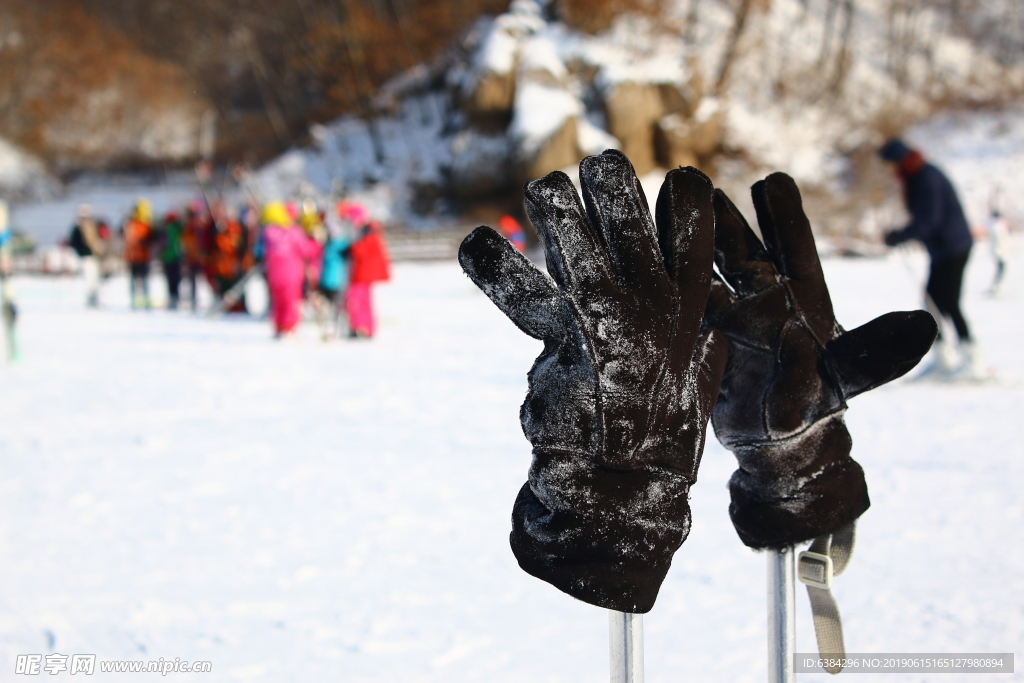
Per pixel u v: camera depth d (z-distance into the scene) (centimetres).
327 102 5484
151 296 2258
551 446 111
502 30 4331
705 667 248
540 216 112
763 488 139
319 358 1010
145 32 6331
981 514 373
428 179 4578
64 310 1839
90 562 354
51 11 6041
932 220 701
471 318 1485
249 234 1667
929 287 720
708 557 343
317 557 354
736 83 5038
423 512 411
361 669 257
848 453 141
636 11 4484
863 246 3622
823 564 140
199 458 530
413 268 3519
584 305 109
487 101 4247
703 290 116
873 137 4784
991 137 4762
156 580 333
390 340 1189
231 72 6291
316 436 586
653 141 4225
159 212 5375
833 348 136
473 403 696
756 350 137
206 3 5919
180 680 249
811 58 5338
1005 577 303
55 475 494
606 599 109
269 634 284
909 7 5319
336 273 1203
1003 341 938
